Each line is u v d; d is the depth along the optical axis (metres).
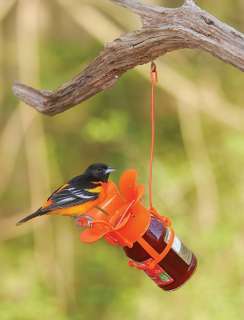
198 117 17.23
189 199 17.00
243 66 6.15
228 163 17.33
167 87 16.84
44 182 16.81
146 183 16.72
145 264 6.85
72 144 18.42
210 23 6.21
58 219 18.05
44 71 17.22
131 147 17.58
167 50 6.52
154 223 6.84
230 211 16.80
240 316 15.45
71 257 17.77
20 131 16.86
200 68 17.23
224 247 15.97
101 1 16.97
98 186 6.89
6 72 17.58
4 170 16.95
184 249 7.00
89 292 16.97
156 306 16.12
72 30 18.55
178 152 17.83
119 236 6.71
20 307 15.91
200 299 15.72
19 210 18.19
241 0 17.11
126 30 17.20
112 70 6.78
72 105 7.11
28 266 17.17
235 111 16.92
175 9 6.36
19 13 16.69
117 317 16.64
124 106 18.00
